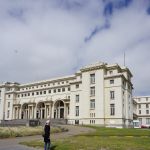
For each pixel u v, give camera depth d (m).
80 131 46.66
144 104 149.12
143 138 30.84
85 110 83.44
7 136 33.16
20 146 23.70
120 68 86.88
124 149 20.70
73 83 90.19
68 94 97.00
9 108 117.25
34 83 113.06
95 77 83.81
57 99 99.38
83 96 85.44
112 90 79.31
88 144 23.81
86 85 85.56
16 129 37.19
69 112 90.31
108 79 81.12
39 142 25.94
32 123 62.59
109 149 20.81
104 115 78.94
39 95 107.88
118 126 75.25
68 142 25.64
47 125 20.28
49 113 100.88
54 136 35.09
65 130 47.34
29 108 109.31
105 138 30.50
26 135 36.31
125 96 83.31
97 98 81.56
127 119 80.94
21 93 116.38
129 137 32.44
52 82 106.81
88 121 81.69
